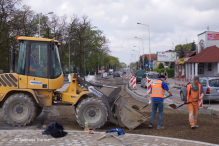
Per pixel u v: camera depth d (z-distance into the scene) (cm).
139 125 802
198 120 882
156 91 759
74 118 915
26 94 778
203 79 1402
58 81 800
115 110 796
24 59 789
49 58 791
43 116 941
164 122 847
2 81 786
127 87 2562
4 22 3269
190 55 4231
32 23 3841
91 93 773
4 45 3475
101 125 733
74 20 5019
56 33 4662
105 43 6206
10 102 753
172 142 566
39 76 786
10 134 624
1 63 4025
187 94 779
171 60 5859
